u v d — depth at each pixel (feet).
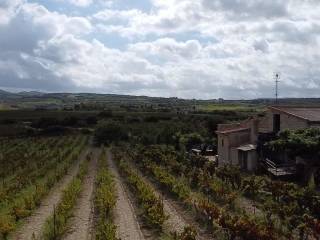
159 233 87.56
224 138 184.85
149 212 92.27
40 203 119.85
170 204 115.24
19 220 99.50
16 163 215.51
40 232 90.07
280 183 117.29
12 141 342.44
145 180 161.38
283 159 157.48
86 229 91.76
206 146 243.81
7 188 136.77
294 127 155.63
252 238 78.64
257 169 158.51
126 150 278.26
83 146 318.45
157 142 303.27
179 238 78.07
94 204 115.65
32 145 315.17
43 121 440.45
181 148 250.57
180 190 119.24
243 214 90.84
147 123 403.95
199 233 87.71
